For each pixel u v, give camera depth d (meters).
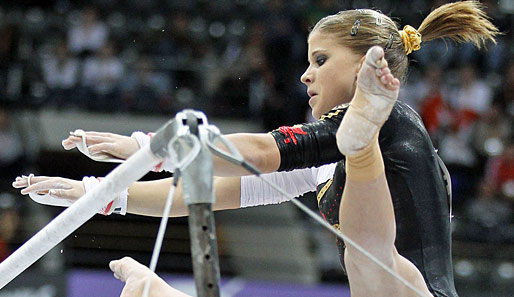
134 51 21.25
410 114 5.13
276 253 15.08
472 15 5.55
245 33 21.83
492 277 13.77
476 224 14.91
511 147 17.98
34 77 20.25
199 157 3.38
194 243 3.32
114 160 4.67
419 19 21.88
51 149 19.31
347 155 3.77
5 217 14.50
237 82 20.12
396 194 4.89
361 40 5.14
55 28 21.41
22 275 12.90
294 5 22.05
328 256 15.01
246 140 4.42
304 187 5.93
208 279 3.29
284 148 4.45
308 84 5.33
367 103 3.61
